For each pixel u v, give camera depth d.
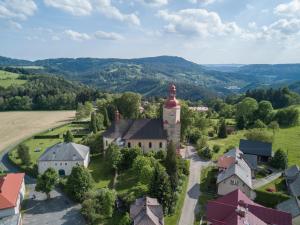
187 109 116.19
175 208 69.50
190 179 85.62
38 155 111.75
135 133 100.81
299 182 76.38
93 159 103.12
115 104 144.62
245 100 172.38
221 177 77.69
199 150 107.69
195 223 64.38
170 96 100.69
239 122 154.25
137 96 140.12
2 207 65.38
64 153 91.75
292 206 63.28
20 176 80.06
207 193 77.44
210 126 151.00
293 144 125.50
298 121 161.75
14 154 111.50
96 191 73.56
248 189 73.62
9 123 178.50
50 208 72.62
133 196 71.00
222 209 56.22
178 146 102.31
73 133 143.62
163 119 101.94
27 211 71.38
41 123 178.00
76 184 75.25
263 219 55.16
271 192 73.81
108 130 103.81
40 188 75.56
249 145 104.62
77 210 71.62
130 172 88.38
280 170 94.12
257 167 93.50
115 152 88.00
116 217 67.19
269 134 116.69
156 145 100.69
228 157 87.81
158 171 69.31
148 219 56.31
